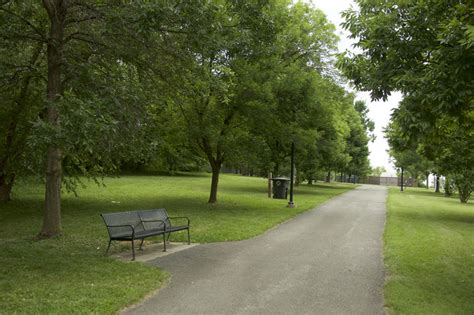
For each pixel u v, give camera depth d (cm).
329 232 1249
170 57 1042
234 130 1772
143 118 1056
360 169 5919
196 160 2369
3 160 1524
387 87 719
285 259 879
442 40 597
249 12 1118
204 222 1340
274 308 578
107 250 859
